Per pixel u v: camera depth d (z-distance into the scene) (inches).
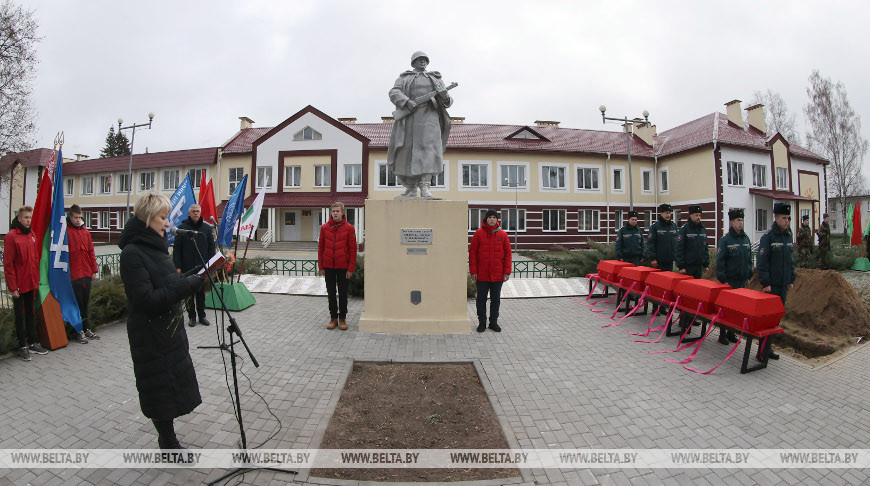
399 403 156.3
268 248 987.9
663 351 213.3
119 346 219.0
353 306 315.3
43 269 211.0
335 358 198.5
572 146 1106.7
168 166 1172.5
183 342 114.2
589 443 128.2
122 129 966.4
